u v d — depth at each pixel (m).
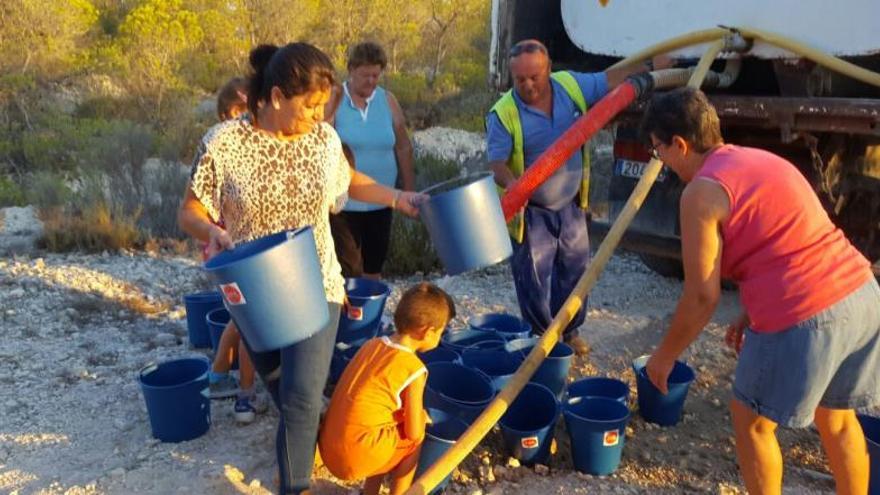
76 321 5.70
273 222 3.16
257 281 2.73
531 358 3.43
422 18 26.70
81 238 7.53
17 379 4.74
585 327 5.59
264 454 3.88
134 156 9.74
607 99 4.23
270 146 3.10
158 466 3.77
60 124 14.27
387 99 5.02
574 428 3.69
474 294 6.34
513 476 3.72
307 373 3.17
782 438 4.12
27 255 7.24
